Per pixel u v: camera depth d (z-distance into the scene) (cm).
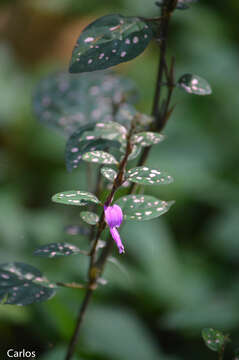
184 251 131
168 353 106
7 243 115
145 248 124
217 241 132
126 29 75
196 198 140
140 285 117
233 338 104
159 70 81
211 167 149
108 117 90
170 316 110
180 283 120
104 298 111
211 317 108
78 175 142
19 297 76
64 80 92
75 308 105
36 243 117
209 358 104
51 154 147
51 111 91
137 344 103
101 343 102
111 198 73
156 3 79
